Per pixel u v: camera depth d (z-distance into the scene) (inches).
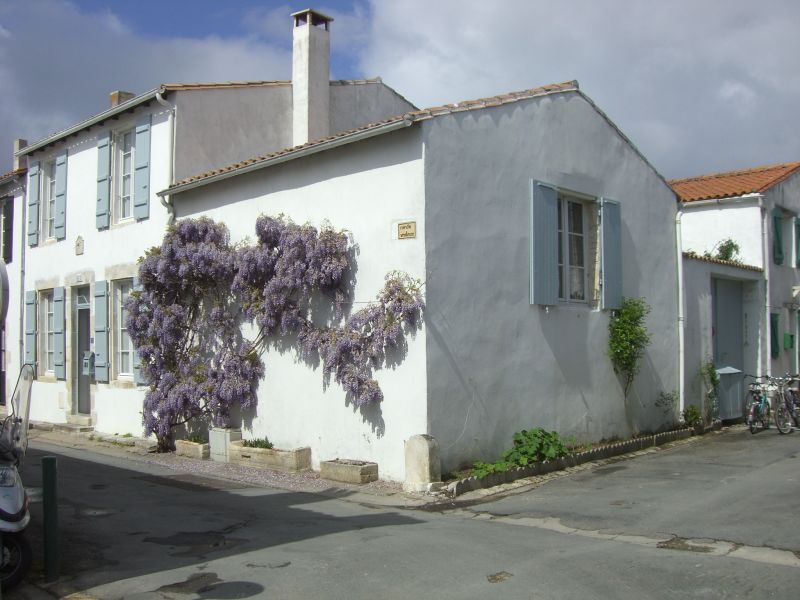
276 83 574.6
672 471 386.3
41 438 578.9
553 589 209.9
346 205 392.2
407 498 337.7
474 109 381.1
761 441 487.2
